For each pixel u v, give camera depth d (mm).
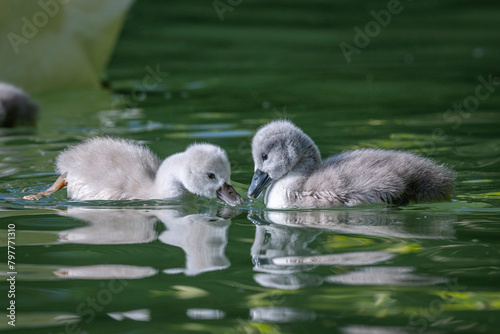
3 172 13211
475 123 16094
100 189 12141
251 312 7328
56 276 8312
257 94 19422
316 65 23047
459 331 6871
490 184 12109
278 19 30969
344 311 7316
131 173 12383
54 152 14516
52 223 10406
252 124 16297
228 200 11805
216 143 14820
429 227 10016
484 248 9039
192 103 18578
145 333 6949
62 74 20938
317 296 7680
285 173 12227
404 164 11641
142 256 8945
